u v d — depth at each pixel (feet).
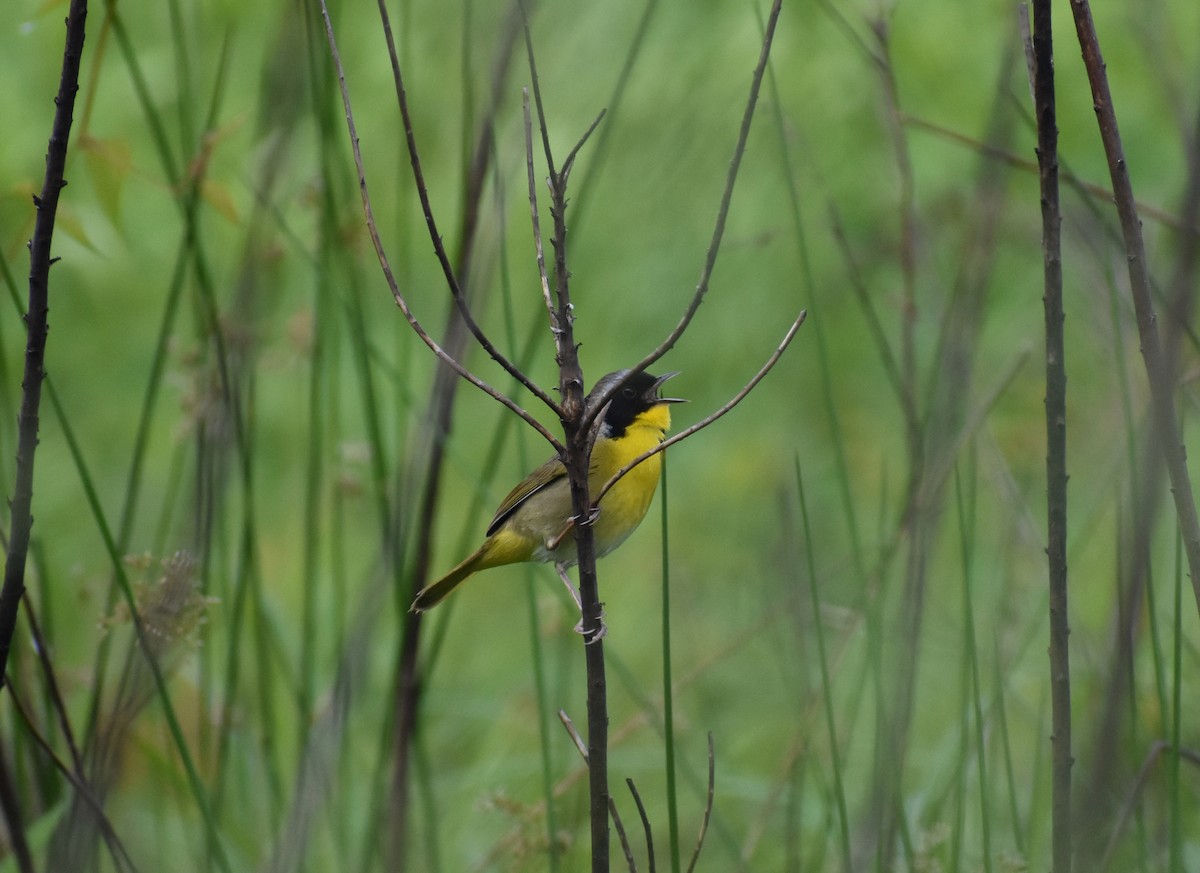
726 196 17.47
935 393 28.25
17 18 47.96
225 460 27.30
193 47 43.39
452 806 37.37
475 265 29.17
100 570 43.21
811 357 59.93
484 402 58.54
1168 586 37.27
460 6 45.09
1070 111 53.52
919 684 38.34
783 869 32.89
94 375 55.01
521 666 45.52
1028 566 36.70
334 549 29.60
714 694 40.57
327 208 28.17
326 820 31.09
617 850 34.35
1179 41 47.44
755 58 52.13
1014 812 23.90
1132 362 35.86
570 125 50.70
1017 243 49.44
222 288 43.78
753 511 52.08
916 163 50.70
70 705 33.55
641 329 61.36
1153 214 24.91
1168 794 25.61
